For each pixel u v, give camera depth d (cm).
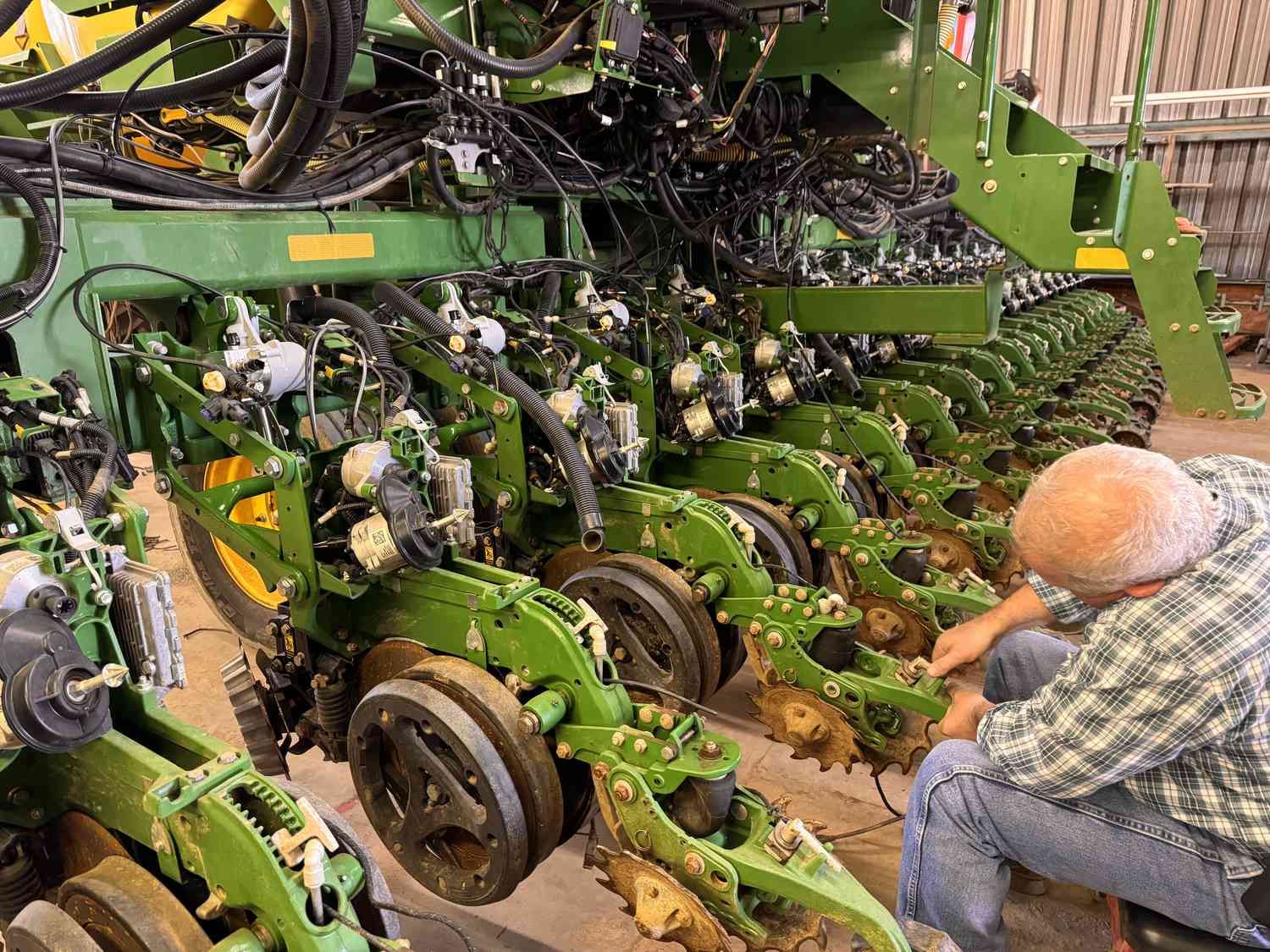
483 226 328
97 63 211
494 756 192
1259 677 144
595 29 269
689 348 371
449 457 231
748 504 335
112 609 162
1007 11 1177
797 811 259
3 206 204
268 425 228
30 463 182
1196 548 148
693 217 445
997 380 549
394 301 273
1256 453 654
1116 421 547
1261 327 1081
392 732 203
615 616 273
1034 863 175
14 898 165
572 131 360
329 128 238
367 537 212
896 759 244
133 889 144
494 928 215
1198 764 155
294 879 135
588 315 344
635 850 189
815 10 324
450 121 278
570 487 285
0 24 201
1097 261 282
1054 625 223
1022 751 166
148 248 228
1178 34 1091
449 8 280
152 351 230
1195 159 1129
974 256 805
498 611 209
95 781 157
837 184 517
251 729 235
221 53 322
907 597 303
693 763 183
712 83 347
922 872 183
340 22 204
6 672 135
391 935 169
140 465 620
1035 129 339
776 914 183
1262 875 148
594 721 198
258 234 253
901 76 321
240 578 362
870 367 514
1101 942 214
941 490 372
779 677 260
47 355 210
